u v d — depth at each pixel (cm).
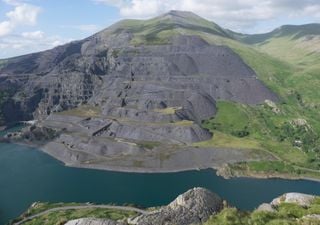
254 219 6812
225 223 6712
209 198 7712
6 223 19600
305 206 7600
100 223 6994
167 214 7319
